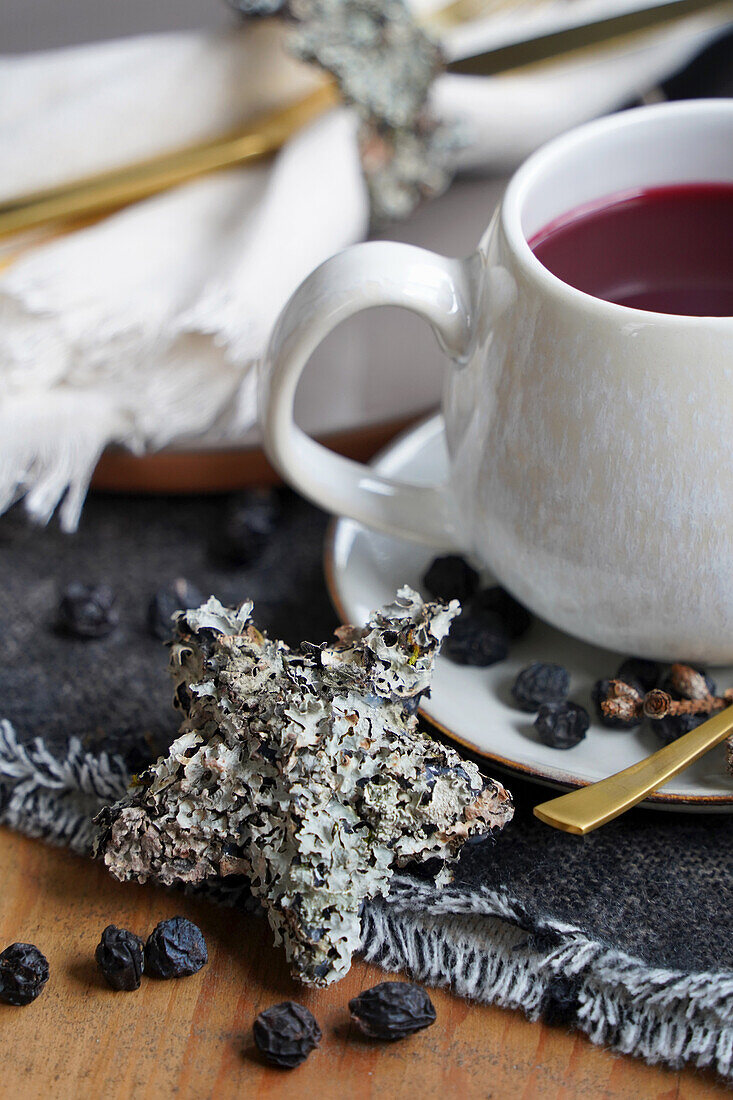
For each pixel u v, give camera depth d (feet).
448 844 1.29
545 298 1.28
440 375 1.66
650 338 1.24
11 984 1.29
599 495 1.30
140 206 1.76
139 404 1.63
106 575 1.61
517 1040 1.28
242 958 1.32
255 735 1.27
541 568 1.37
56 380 1.64
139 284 1.67
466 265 1.37
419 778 1.28
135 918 1.35
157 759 1.33
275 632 1.54
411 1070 1.27
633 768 1.31
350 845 1.27
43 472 1.62
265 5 1.78
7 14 2.02
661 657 1.39
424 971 1.31
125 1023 1.29
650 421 1.26
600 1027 1.27
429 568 1.49
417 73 1.79
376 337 1.70
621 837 1.36
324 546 1.62
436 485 1.48
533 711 1.40
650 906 1.32
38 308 1.62
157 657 1.53
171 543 1.64
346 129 1.77
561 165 1.37
